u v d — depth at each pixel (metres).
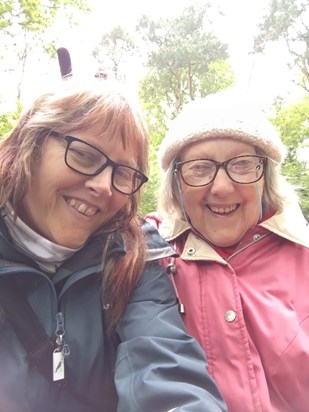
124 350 0.39
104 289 0.42
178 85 8.16
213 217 0.50
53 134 0.39
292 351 0.43
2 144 0.42
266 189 0.52
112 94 0.40
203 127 0.47
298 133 3.26
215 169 0.48
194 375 0.37
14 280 0.39
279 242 0.51
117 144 0.40
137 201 0.46
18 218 0.40
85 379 0.39
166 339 0.39
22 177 0.39
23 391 0.37
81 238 0.41
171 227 0.54
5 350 0.38
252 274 0.48
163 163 0.53
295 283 0.48
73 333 0.40
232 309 0.45
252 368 0.43
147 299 0.43
